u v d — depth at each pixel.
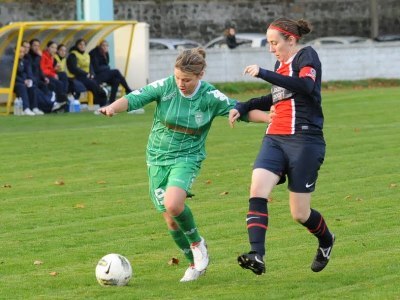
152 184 17.47
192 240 17.28
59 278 17.84
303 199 16.61
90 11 58.12
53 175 31.00
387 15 110.75
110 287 17.03
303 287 16.72
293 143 16.50
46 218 23.94
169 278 17.73
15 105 51.88
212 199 26.38
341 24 107.44
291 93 16.56
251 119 17.06
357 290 16.44
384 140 38.72
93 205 25.66
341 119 48.31
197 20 100.44
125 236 21.73
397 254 19.28
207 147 37.50
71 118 49.97
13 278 17.94
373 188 27.50
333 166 31.78
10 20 89.38
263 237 15.99
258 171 16.44
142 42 59.97
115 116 51.41
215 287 16.91
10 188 28.52
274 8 104.25
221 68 74.00
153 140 17.38
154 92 17.05
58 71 53.38
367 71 79.12
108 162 33.91
